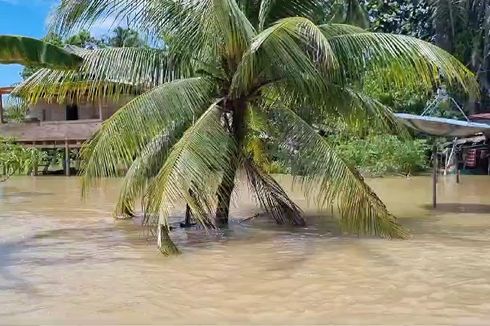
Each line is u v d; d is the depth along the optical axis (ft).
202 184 26.58
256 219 36.81
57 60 26.68
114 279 21.13
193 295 18.83
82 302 18.16
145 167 31.86
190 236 30.60
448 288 19.49
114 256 25.41
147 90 32.35
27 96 33.17
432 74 29.81
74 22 30.40
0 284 20.53
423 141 74.43
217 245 27.91
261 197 34.60
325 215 38.63
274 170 46.78
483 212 39.50
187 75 32.71
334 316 16.55
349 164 29.86
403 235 29.14
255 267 22.88
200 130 28.12
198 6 29.68
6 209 42.68
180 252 26.14
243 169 34.06
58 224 35.09
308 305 17.61
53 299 18.54
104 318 16.55
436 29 90.63
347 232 31.35
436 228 32.50
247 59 29.04
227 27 28.99
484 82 86.58
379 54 29.35
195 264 23.57
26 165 73.67
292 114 31.63
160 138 32.04
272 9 33.65
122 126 28.71
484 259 24.07
